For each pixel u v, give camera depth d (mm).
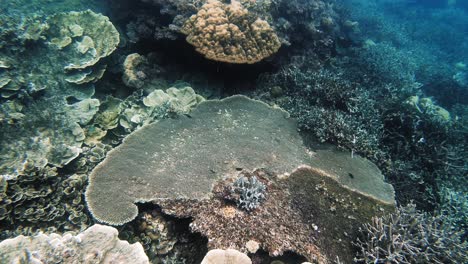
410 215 3840
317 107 5969
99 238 2723
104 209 3396
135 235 3504
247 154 4621
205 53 5277
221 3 6102
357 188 4527
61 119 4660
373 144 5461
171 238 3539
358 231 3844
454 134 6469
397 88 8383
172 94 5629
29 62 4910
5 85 4523
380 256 3457
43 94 4809
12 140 4133
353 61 9555
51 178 3748
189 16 5898
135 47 6418
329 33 9242
